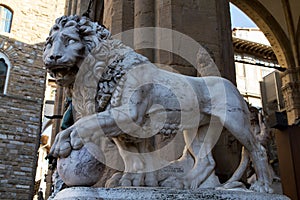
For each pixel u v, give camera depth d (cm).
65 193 214
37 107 2191
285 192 582
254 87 2530
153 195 217
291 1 1622
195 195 224
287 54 1655
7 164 1995
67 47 265
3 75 2188
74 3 963
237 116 294
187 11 446
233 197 230
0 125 2056
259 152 291
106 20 502
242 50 2281
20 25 2344
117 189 218
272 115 629
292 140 591
